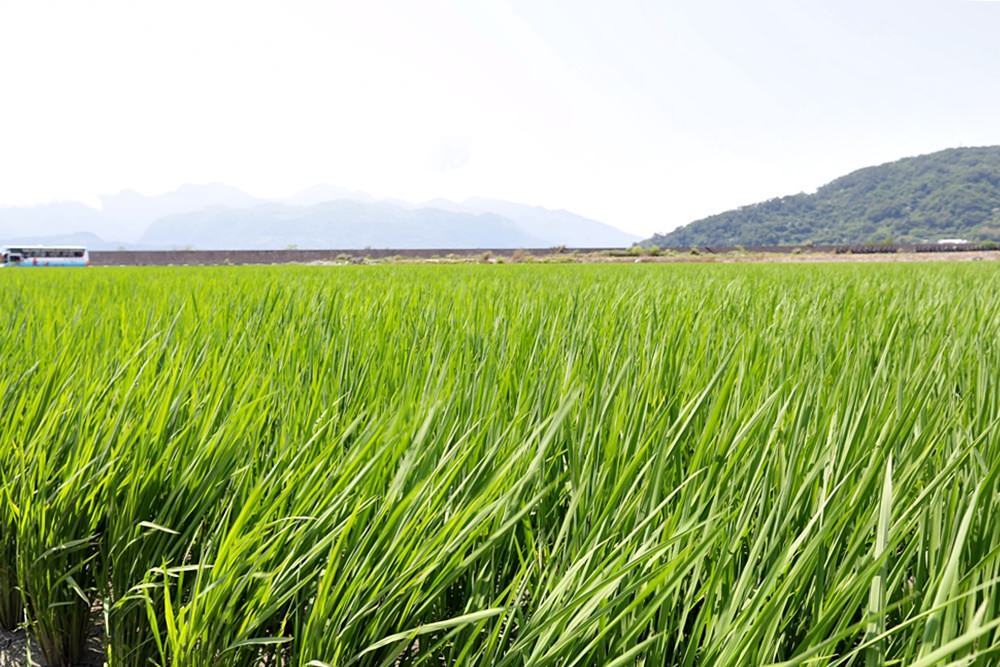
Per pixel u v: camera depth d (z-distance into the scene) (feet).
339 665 4.01
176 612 5.42
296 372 8.12
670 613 3.94
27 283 30.35
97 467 6.40
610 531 4.24
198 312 13.65
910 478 4.18
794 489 4.49
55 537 6.13
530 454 5.16
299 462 5.61
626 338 9.81
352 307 14.65
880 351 8.83
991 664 3.17
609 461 4.67
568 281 28.58
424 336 9.88
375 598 3.99
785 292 18.92
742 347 7.63
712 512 4.15
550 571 4.35
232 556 4.42
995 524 3.66
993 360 7.29
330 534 4.28
